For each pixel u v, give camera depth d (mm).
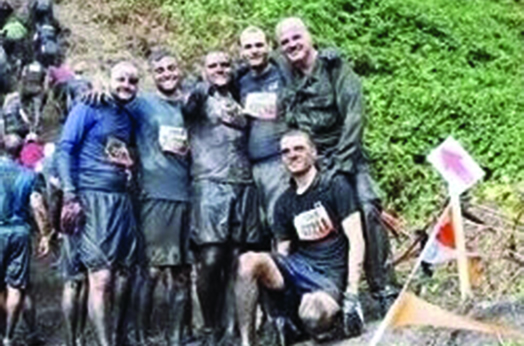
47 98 10766
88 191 7469
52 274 8680
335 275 7250
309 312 7113
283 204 7340
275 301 7273
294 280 7203
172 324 7672
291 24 7562
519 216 8422
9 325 7953
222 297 7633
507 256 7789
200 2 12516
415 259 8320
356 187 7496
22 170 8047
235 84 7789
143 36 12359
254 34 7688
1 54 11070
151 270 7629
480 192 9672
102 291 7410
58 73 10828
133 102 7660
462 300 7117
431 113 10891
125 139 7590
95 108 7520
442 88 11281
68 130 7480
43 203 8062
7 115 9344
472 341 6590
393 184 10125
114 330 7492
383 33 12359
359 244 7309
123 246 7500
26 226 8031
